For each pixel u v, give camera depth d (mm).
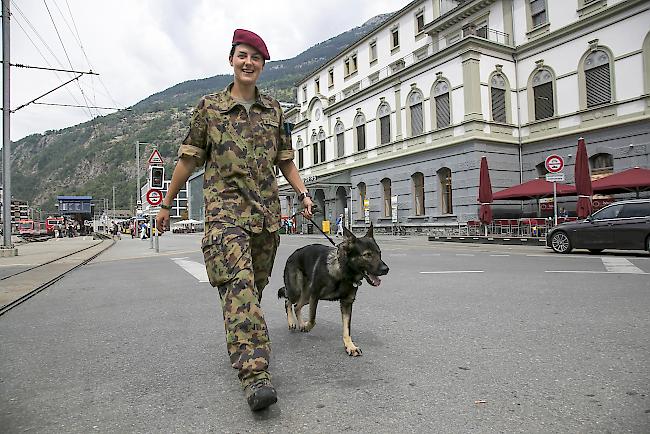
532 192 21609
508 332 4449
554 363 3484
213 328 4965
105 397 3029
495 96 26266
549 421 2502
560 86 24547
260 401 2562
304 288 4520
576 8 23859
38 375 3512
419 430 2436
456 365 3508
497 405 2736
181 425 2568
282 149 3486
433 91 27984
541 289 6910
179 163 3131
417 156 29281
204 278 9383
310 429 2473
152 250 20562
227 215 2988
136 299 7023
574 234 13594
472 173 25328
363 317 5348
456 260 12094
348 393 2990
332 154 39062
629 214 12711
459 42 25766
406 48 35344
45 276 10094
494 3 27906
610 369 3311
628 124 21547
